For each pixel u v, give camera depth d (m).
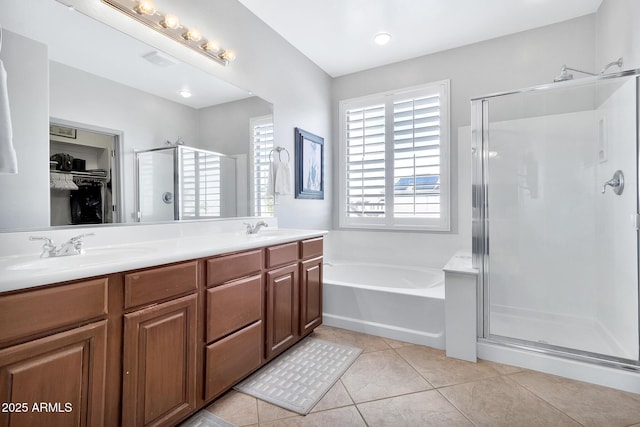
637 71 1.78
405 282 3.14
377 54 3.19
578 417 1.45
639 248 1.77
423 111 3.22
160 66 1.84
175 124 1.92
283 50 2.88
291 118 2.99
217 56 2.15
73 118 1.44
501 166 2.34
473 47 2.99
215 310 1.47
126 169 1.65
